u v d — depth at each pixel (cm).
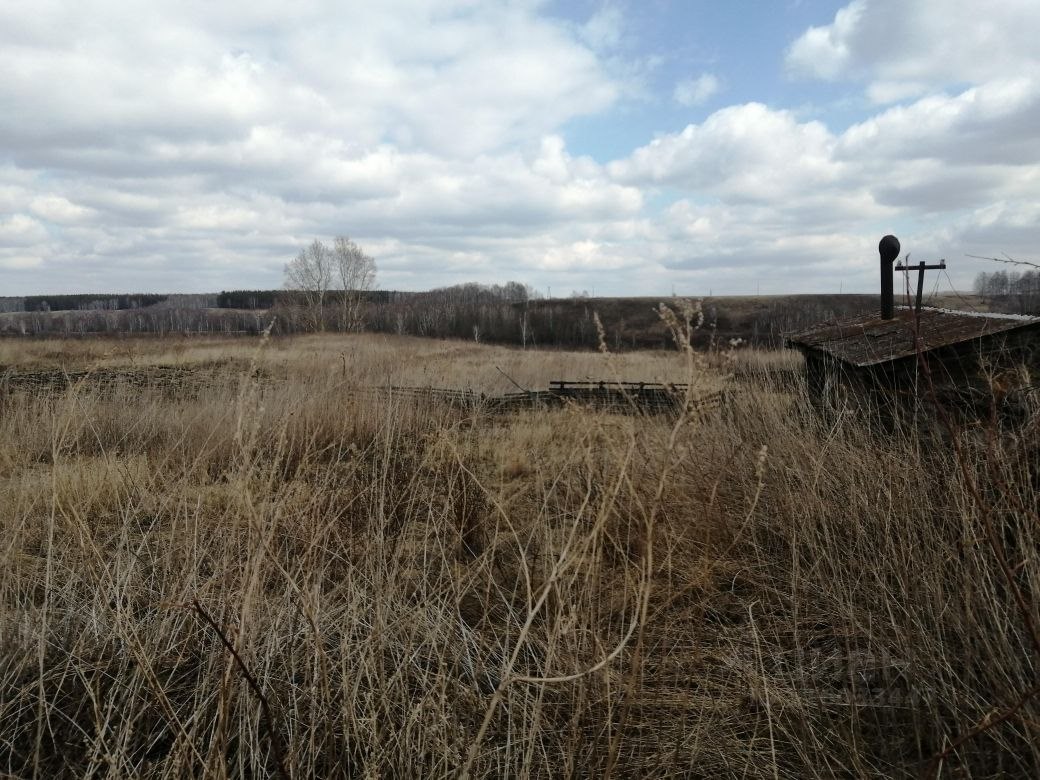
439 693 246
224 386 875
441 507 389
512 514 432
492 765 232
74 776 211
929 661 251
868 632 276
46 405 654
